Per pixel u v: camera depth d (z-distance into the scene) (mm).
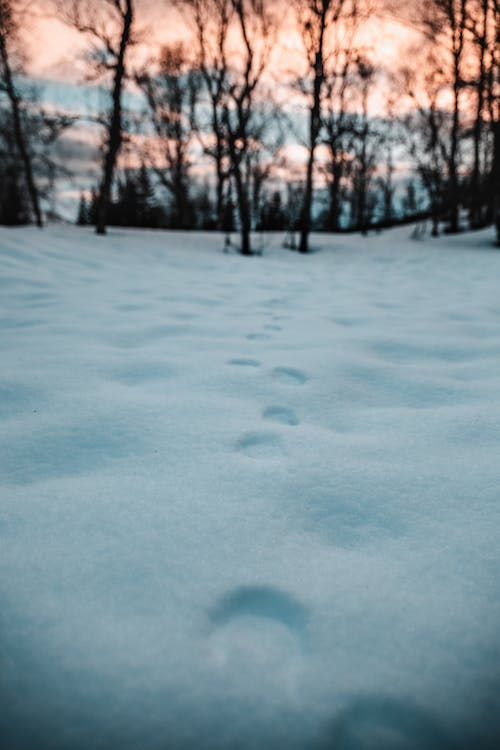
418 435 1813
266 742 767
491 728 796
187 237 13531
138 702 811
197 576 1089
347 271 8477
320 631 957
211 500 1377
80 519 1275
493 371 2523
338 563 1144
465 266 8312
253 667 877
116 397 2109
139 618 972
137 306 4059
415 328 3506
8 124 12609
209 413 1991
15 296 4164
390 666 886
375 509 1352
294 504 1370
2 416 1913
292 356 2771
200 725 784
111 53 10852
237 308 4285
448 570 1119
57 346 2820
